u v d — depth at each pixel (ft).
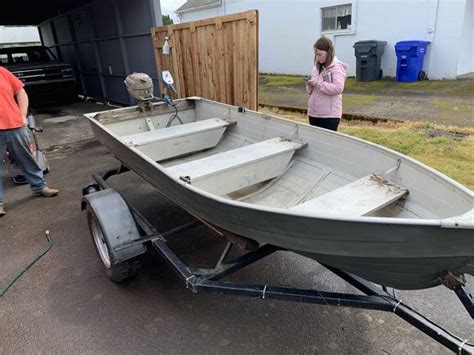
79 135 23.71
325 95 12.35
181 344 7.08
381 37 33.94
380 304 5.86
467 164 13.71
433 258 4.98
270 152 9.29
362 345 6.95
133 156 9.07
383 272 5.69
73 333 7.45
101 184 11.03
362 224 4.92
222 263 7.14
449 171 13.15
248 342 7.09
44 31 45.52
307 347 6.94
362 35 35.19
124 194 14.07
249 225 6.10
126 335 7.35
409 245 4.92
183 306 8.13
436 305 7.84
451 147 15.48
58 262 9.89
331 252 5.54
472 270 5.08
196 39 18.43
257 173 9.19
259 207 5.61
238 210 5.89
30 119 17.03
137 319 7.77
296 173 9.84
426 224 4.62
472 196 5.64
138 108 13.67
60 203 13.55
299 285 8.67
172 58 21.04
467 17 29.50
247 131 12.23
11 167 15.56
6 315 8.02
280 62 43.21
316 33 38.68
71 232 11.43
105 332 7.45
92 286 8.89
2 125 12.01
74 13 33.55
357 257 5.43
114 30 27.78
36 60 35.78
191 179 7.79
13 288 8.89
